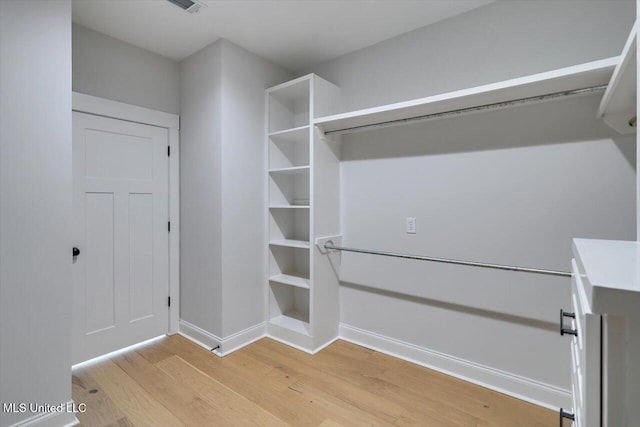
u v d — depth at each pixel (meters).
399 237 2.50
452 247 2.25
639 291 0.41
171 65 2.89
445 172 2.28
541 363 1.95
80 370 2.31
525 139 1.98
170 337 2.88
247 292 2.80
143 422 1.78
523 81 1.64
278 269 3.06
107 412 1.86
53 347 1.68
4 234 1.53
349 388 2.11
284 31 2.45
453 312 2.26
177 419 1.80
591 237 1.79
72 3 2.09
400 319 2.51
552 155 1.89
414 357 2.44
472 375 2.19
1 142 1.52
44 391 1.66
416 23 2.33
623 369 0.46
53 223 1.67
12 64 1.54
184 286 2.94
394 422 1.79
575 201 1.83
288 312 3.16
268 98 2.89
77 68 2.34
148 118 2.72
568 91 1.72
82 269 2.41
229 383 2.16
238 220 2.70
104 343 2.53
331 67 2.89
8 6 1.52
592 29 1.78
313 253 2.59
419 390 2.09
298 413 1.86
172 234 2.92
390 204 2.54
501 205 2.06
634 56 1.05
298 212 3.18
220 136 2.56
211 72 2.62
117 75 2.55
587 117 1.79
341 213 2.83
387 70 2.55
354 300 2.77
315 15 2.24
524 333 2.00
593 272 0.50
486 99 1.88
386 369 2.35
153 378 2.22
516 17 2.01
